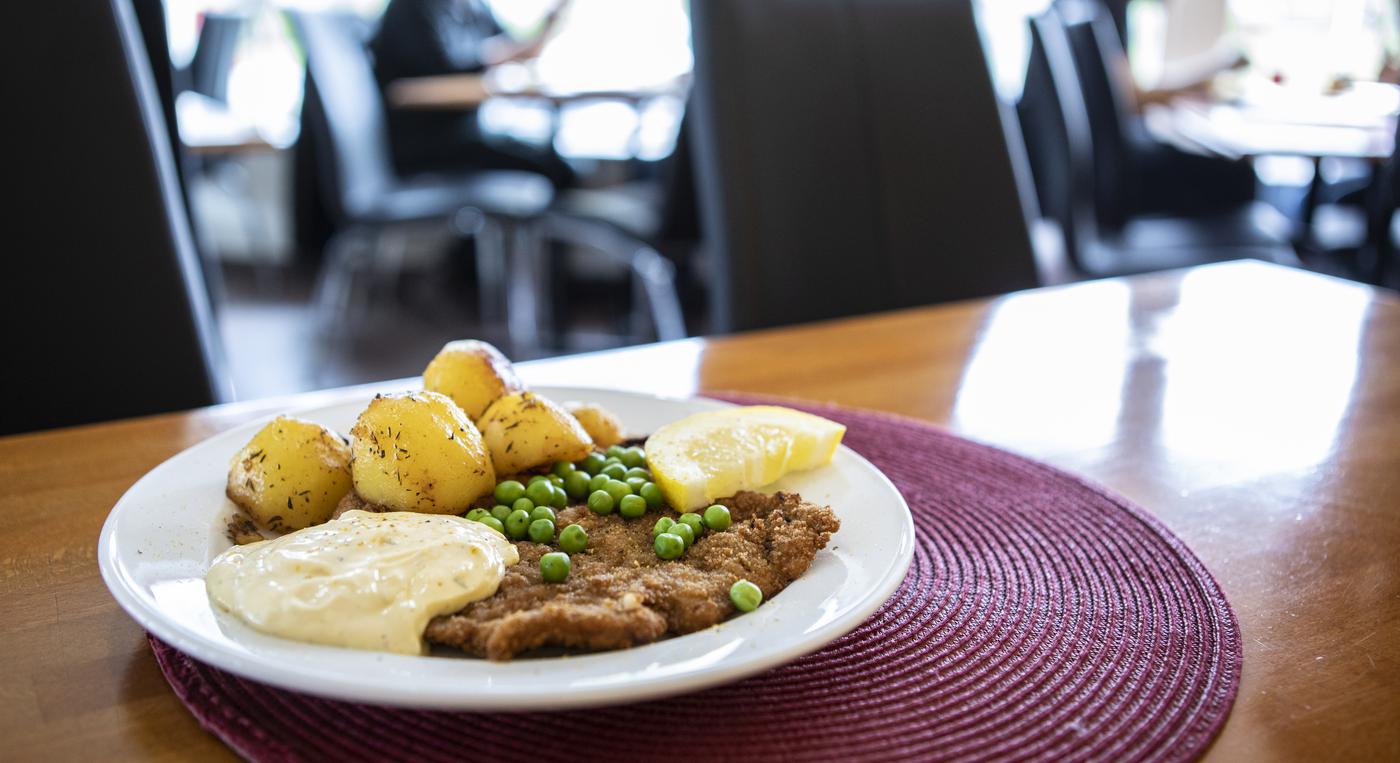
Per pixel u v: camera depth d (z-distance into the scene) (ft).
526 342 14.65
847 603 2.06
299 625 1.90
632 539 2.45
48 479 3.10
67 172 4.50
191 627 1.92
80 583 2.47
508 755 1.86
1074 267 11.23
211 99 17.88
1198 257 11.07
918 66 6.16
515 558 2.25
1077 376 4.32
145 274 4.64
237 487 2.54
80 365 4.59
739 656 1.86
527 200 12.94
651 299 13.29
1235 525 2.95
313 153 16.88
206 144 14.10
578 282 16.07
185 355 4.73
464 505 2.54
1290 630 2.36
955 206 6.25
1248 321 5.21
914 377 4.26
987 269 6.35
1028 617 2.38
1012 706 2.04
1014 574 2.60
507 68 16.06
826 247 5.89
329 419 3.26
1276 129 12.27
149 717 1.97
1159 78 17.89
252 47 20.29
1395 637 2.33
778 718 1.99
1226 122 13.02
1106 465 3.40
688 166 10.92
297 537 2.19
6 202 4.42
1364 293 5.80
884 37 6.08
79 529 2.77
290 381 13.12
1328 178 15.60
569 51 19.36
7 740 1.88
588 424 3.14
